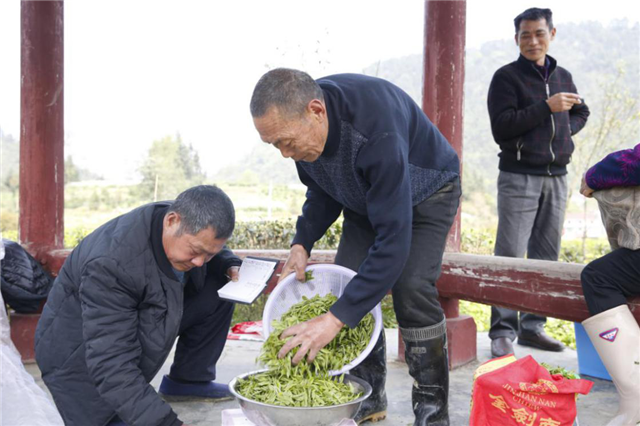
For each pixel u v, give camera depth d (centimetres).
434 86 408
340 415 219
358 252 293
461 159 415
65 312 253
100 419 254
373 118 234
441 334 273
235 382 241
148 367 256
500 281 360
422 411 275
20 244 459
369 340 261
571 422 237
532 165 421
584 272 282
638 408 265
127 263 235
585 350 393
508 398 236
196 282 308
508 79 425
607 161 278
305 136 228
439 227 268
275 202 3950
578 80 8500
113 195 5781
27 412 218
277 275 444
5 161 5616
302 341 230
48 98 454
